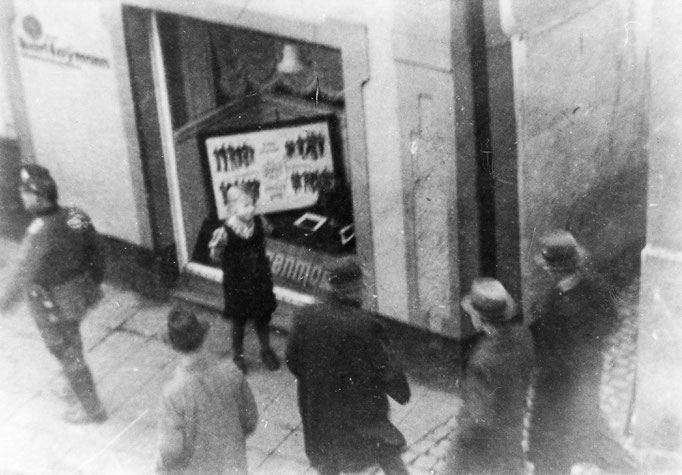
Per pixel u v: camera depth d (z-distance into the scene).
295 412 6.01
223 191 6.61
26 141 7.26
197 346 4.75
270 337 6.48
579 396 5.03
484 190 5.81
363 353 5.03
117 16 6.56
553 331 4.96
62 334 5.93
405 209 6.00
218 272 6.95
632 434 5.45
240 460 4.92
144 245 7.05
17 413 6.08
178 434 4.73
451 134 5.68
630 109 6.53
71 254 5.86
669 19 4.62
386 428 5.21
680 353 5.08
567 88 6.09
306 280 6.56
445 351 6.11
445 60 5.52
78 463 5.69
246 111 6.55
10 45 6.99
